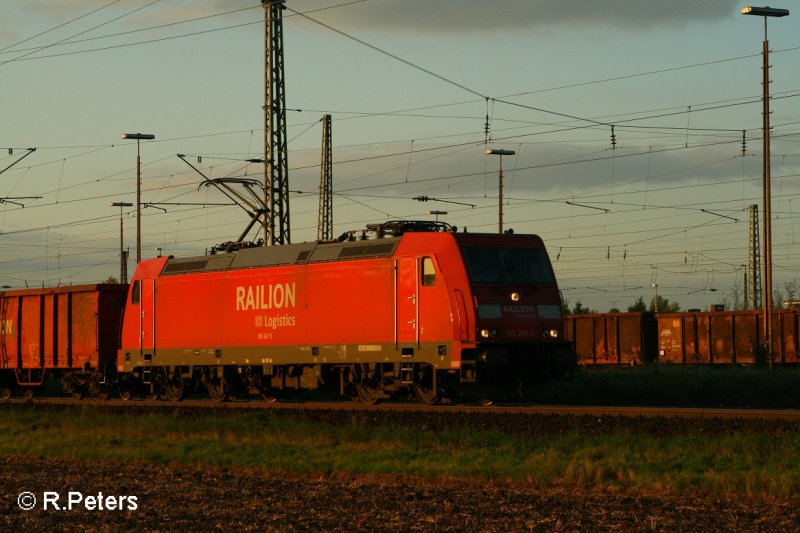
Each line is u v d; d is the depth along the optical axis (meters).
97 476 36.44
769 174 63.22
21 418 55.44
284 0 70.19
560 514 25.56
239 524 26.02
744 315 83.19
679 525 23.84
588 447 33.31
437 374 47.88
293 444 40.28
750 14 62.00
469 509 26.70
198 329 59.72
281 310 54.78
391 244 49.59
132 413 53.34
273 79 69.50
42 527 27.20
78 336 68.69
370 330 50.00
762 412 39.41
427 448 36.88
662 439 34.06
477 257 47.28
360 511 27.11
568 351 47.88
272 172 68.94
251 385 58.03
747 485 27.31
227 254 59.16
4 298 74.88
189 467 37.69
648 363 85.38
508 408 45.91
